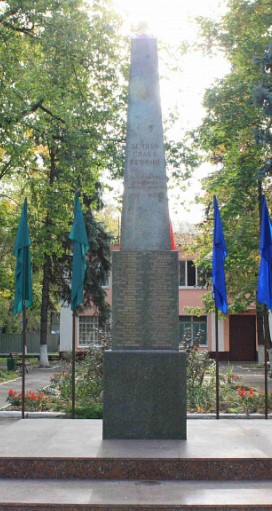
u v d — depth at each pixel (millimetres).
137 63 10180
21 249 11938
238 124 20047
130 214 9867
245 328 39500
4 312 38375
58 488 7367
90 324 38062
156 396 9156
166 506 6730
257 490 7305
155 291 9547
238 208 20781
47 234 26516
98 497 7000
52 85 20016
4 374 25078
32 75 19812
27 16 19156
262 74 18391
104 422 9125
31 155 22141
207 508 6734
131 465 7832
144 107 10078
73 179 22891
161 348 9461
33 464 7867
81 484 7559
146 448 8391
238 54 20391
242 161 20859
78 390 15602
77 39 18938
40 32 19516
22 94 20078
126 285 9555
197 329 38594
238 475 7805
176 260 9578
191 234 37812
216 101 20391
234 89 20031
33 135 21141
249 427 10094
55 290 34719
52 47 19156
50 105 21062
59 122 21281
